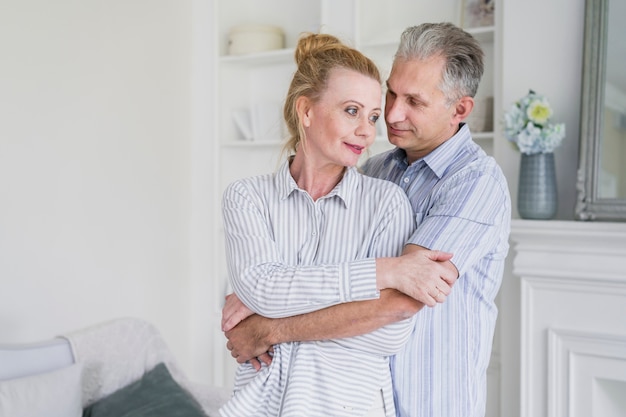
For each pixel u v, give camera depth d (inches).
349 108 54.1
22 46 114.7
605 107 100.2
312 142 56.4
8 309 113.3
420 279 50.5
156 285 141.7
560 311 102.8
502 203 59.4
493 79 122.6
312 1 144.8
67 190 122.7
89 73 126.4
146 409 93.4
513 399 112.0
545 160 102.1
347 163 55.1
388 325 51.9
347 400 52.9
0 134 111.7
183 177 147.7
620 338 98.3
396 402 57.5
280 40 144.9
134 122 135.8
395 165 68.0
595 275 98.4
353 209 56.3
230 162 149.8
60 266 121.8
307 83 56.0
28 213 116.2
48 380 87.0
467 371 58.4
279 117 140.4
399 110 62.3
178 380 106.3
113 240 132.0
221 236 147.3
